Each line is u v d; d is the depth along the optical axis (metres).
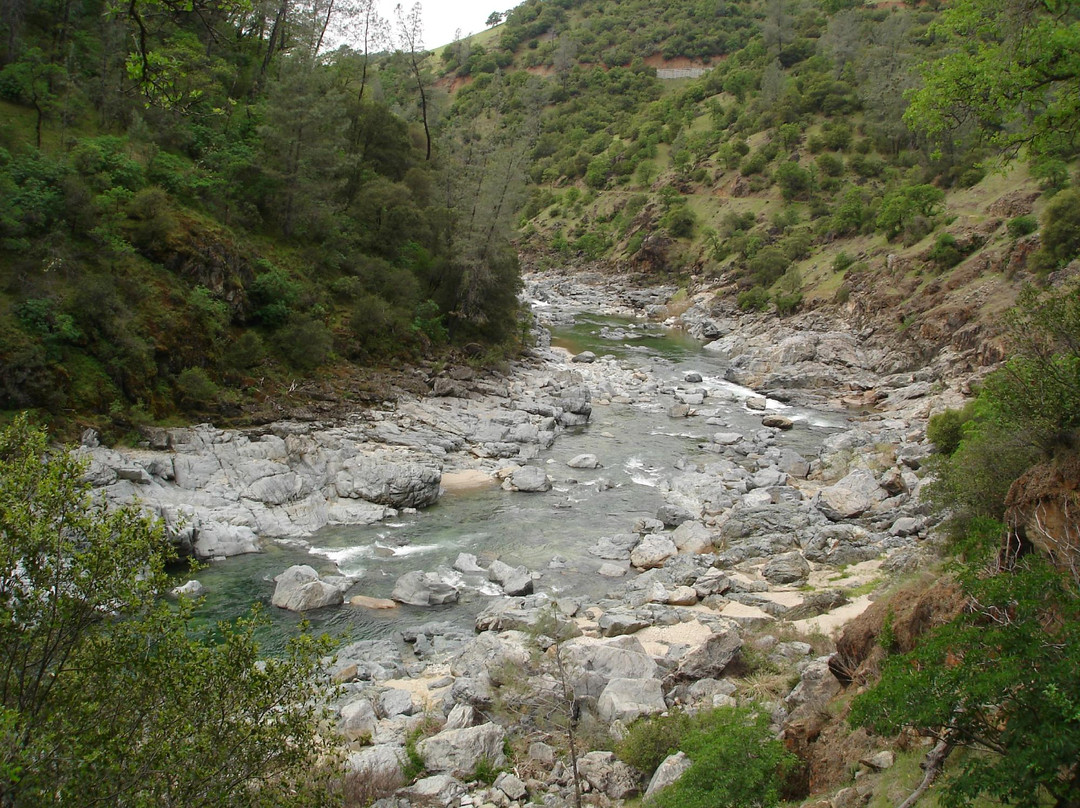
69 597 8.85
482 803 15.82
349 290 54.94
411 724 19.14
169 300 42.16
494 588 30.14
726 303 103.38
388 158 67.25
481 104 169.38
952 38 14.66
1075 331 14.10
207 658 9.91
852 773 13.14
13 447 9.51
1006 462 19.88
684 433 54.72
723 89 156.62
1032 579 9.82
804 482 44.50
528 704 19.62
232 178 52.06
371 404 48.62
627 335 95.12
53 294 36.62
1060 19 13.12
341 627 26.39
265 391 44.78
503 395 56.59
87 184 43.00
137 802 8.51
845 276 86.62
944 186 91.00
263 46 65.75
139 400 37.88
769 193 121.12
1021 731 8.29
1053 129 13.60
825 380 68.31
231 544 32.22
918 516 35.31
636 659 21.56
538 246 148.25
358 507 37.12
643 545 33.69
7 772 7.20
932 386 61.72
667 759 15.50
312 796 10.94
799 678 19.50
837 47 137.38
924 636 12.41
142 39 11.95
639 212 134.12
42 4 51.56
